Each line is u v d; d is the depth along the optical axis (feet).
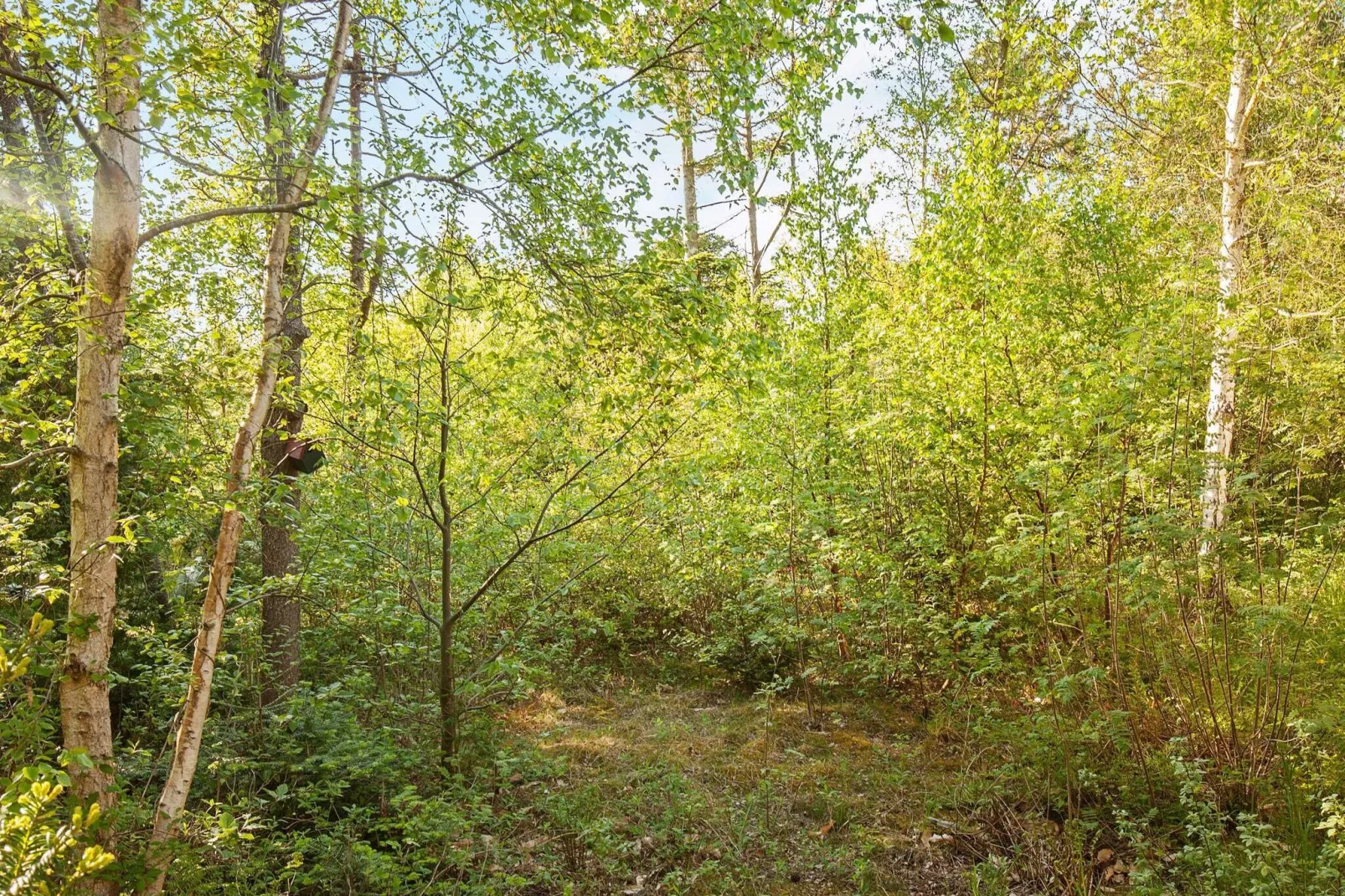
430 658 21.65
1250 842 12.53
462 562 22.40
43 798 5.42
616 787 18.98
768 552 24.95
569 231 14.97
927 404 24.66
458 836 15.20
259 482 13.66
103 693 11.15
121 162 11.28
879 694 25.48
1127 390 16.52
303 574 17.22
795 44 14.33
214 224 17.16
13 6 10.89
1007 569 21.04
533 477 20.20
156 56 9.39
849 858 15.83
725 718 24.49
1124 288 23.27
